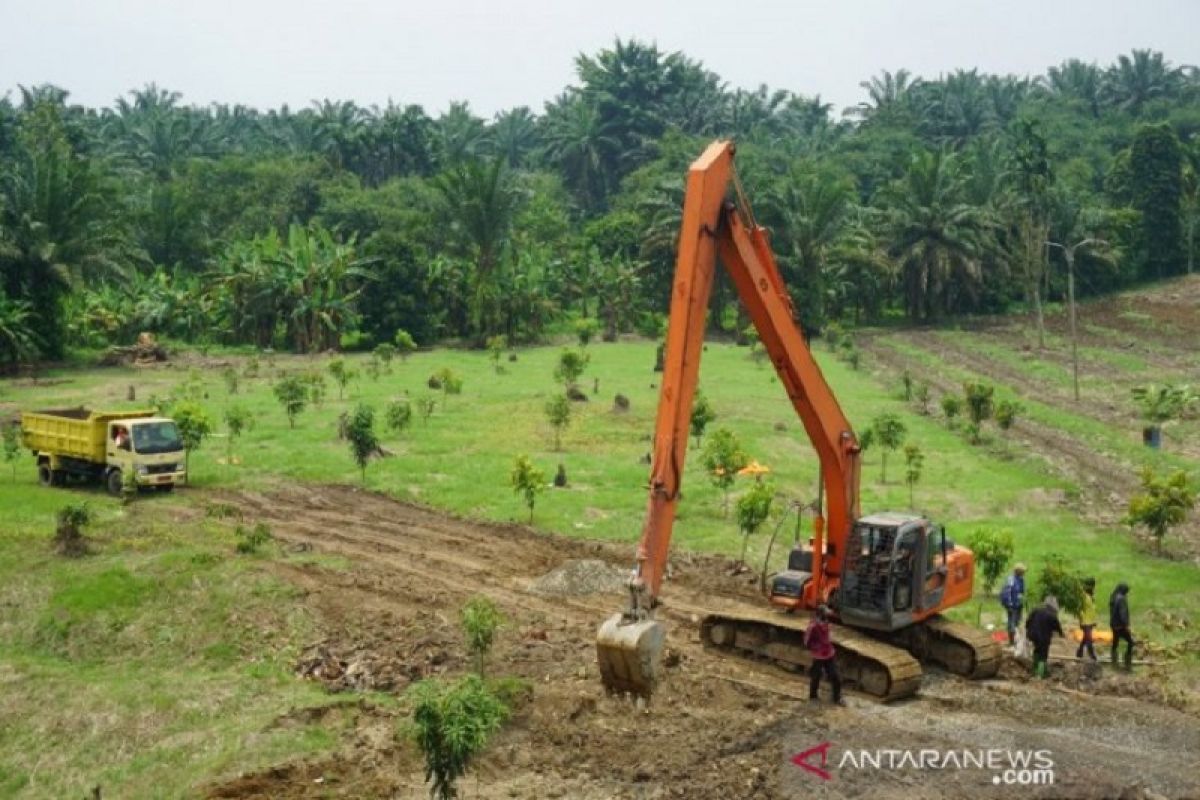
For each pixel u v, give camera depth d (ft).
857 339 295.69
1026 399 199.41
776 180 328.08
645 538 56.13
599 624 83.35
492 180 294.05
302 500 122.72
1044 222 349.61
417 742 54.08
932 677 71.72
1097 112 561.43
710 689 68.64
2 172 254.27
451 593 90.22
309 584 90.33
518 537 109.29
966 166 368.48
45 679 76.33
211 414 171.22
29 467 140.77
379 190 378.12
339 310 270.87
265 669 76.69
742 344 284.00
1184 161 387.55
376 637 80.07
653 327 318.04
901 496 125.18
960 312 345.10
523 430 160.45
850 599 70.18
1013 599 79.36
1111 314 331.77
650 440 154.92
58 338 249.14
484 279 286.25
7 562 94.94
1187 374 228.43
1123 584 75.25
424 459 140.56
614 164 484.74
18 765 66.54
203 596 87.51
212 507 114.62
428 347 283.59
